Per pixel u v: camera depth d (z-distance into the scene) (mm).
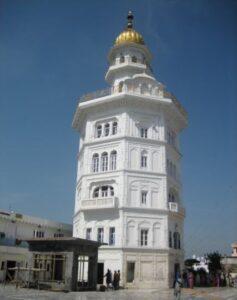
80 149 52781
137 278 41562
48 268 36375
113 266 41812
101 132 48844
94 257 35750
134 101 47188
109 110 48469
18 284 35844
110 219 43844
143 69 53438
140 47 54656
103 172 46156
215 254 71188
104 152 47281
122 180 44375
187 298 29391
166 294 32969
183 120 53406
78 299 26031
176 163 52688
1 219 48500
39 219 54625
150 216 44219
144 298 28344
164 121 48781
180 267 47188
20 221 51219
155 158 46844
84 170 47875
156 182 45844
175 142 53312
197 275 48594
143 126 47812
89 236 44719
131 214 43531
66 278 32938
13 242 48688
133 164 45562
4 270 43750
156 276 42281
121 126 46906
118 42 55312
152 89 49281
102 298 27328
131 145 46094
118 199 43938
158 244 43625
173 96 50531
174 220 47406
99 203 44344
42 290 32812
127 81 48438
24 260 48812
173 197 50062
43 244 35188
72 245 33562
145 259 42500
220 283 49938
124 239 42375
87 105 49250
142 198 44906
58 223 57938
